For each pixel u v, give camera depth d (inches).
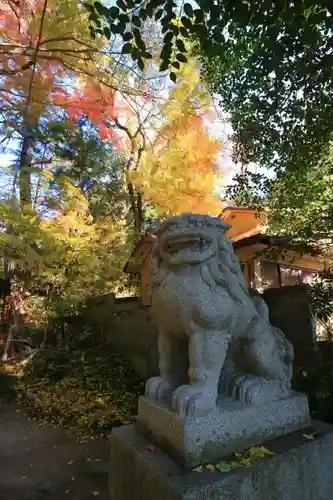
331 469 76.2
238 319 77.9
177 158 206.2
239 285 79.0
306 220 160.2
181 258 74.7
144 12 90.7
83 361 231.6
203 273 74.4
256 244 203.3
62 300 280.2
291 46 99.4
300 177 153.5
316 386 119.6
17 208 137.8
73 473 113.7
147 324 205.9
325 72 115.3
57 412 171.0
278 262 256.8
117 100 198.2
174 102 203.2
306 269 275.9
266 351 79.1
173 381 82.0
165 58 96.3
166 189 205.9
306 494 70.8
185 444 64.8
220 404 74.4
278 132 143.2
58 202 164.7
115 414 156.8
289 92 131.0
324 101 127.9
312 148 141.5
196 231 73.7
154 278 80.5
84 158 151.6
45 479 110.0
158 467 64.5
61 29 151.2
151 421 77.3
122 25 93.0
